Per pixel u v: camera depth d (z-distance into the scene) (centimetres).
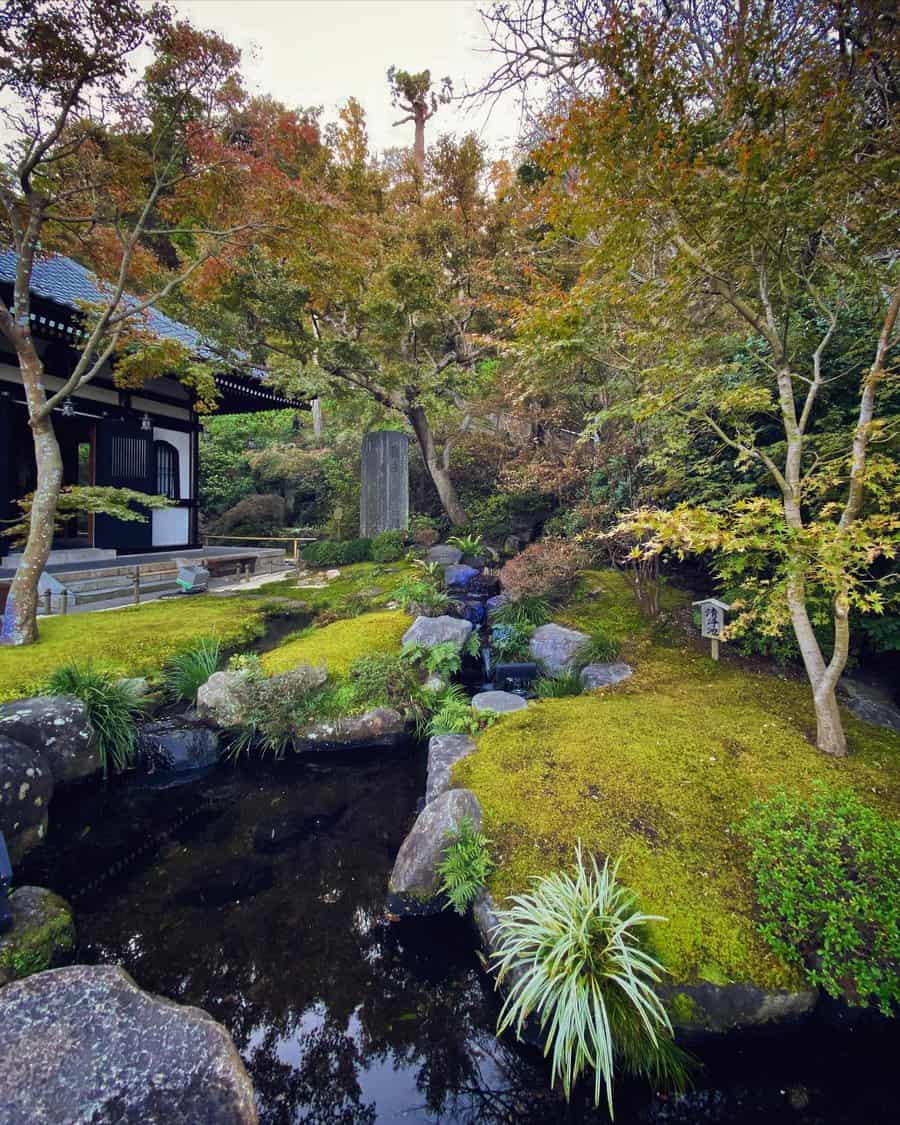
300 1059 217
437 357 1053
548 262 723
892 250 331
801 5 275
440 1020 232
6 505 794
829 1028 208
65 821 365
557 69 402
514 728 384
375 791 408
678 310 350
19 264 511
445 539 1074
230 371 920
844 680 436
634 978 195
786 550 292
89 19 452
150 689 481
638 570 602
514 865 262
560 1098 198
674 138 276
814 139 256
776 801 278
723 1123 186
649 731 365
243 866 325
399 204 998
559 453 827
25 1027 167
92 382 918
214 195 580
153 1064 161
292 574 1045
